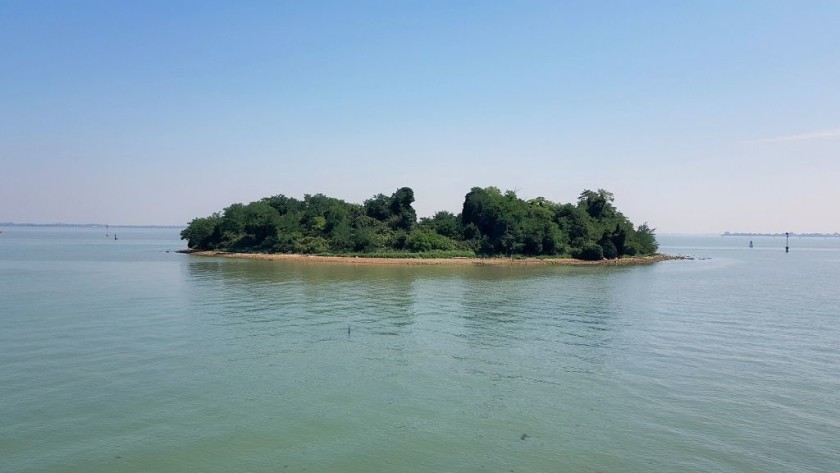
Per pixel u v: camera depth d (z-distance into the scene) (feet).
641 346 96.99
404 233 373.81
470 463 50.08
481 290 180.24
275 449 52.49
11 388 69.36
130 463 49.49
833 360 88.07
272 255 353.10
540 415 62.34
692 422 60.80
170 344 93.71
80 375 75.10
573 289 187.01
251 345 93.91
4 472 47.55
